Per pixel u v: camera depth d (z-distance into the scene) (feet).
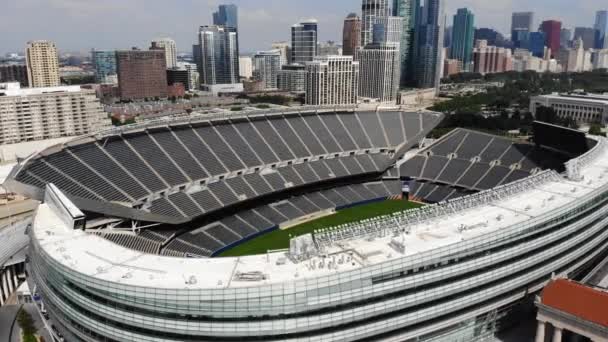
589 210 287.28
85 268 208.23
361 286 202.69
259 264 213.46
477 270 234.17
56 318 236.02
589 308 214.48
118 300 194.90
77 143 393.70
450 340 245.24
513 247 243.81
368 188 529.45
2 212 431.43
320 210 471.62
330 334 203.41
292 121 554.46
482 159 538.47
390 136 573.74
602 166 350.84
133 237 347.36
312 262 212.43
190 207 391.24
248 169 462.60
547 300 227.20
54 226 256.73
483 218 260.83
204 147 462.60
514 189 299.58
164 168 416.87
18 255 332.60
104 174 379.14
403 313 218.18
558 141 476.95
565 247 274.98
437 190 515.91
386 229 246.47
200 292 186.50
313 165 506.48
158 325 193.98
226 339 193.98
